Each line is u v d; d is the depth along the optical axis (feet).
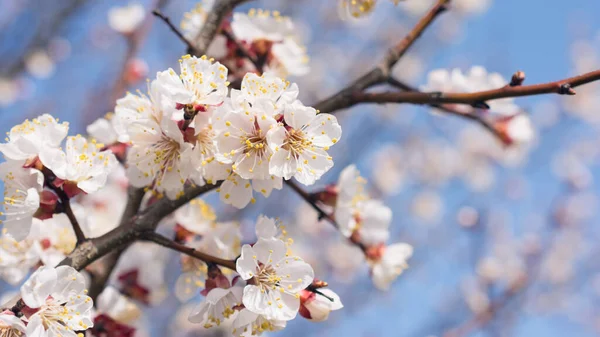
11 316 1.64
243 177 1.70
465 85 2.07
